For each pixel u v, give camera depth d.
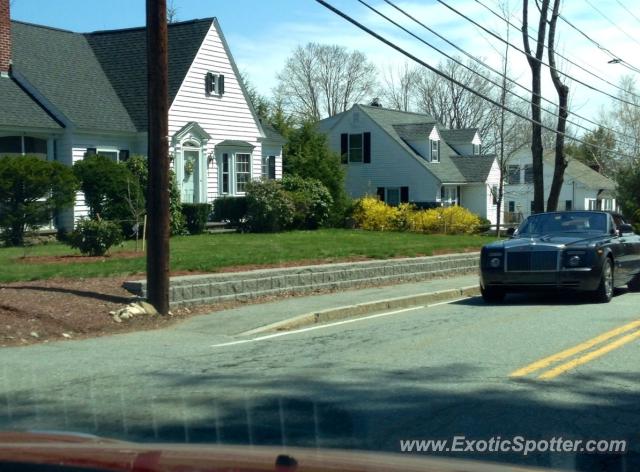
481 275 14.93
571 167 65.50
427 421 6.87
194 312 13.61
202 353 10.21
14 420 6.96
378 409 7.26
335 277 16.91
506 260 14.60
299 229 31.56
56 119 25.98
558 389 7.97
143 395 7.86
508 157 53.28
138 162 25.14
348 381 8.41
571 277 14.31
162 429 6.66
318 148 39.22
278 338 11.48
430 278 19.77
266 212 28.95
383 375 8.67
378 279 18.03
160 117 12.84
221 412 7.20
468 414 7.08
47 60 28.48
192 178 29.89
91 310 12.34
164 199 12.96
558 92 30.61
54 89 27.03
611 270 15.09
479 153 57.19
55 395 7.88
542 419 6.93
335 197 37.47
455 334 11.39
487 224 42.00
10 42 26.56
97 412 7.22
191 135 29.47
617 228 16.30
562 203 64.44
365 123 50.53
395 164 49.59
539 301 15.46
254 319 12.91
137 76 29.95
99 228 17.94
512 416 7.02
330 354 10.02
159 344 10.90
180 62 29.73
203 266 16.14
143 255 18.42
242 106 32.16
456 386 8.12
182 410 7.28
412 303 15.67
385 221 35.34
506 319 12.85
